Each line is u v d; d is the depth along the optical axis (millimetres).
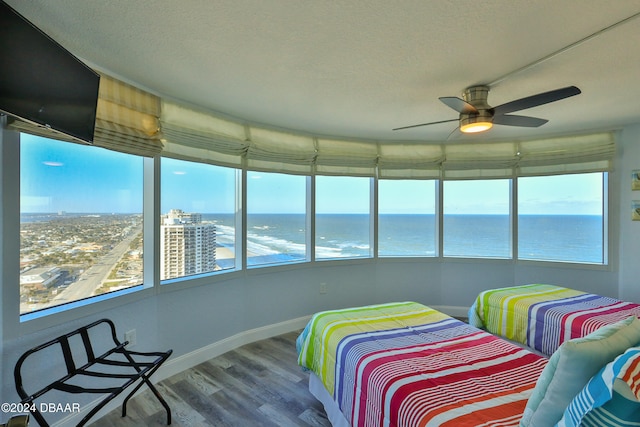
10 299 1656
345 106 2777
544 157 3781
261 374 2607
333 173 3822
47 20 1546
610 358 974
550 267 3783
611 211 3545
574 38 1708
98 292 2156
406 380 1427
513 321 2730
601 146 3543
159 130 2418
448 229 4164
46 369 1799
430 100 2639
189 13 1494
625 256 3479
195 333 2781
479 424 1128
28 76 1341
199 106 2748
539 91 2445
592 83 2314
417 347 1775
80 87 1646
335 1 1406
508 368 1547
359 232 4074
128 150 2232
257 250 3406
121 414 2080
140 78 2193
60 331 1869
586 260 3723
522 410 1213
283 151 3418
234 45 1783
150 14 1503
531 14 1499
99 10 1473
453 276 4109
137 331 2342
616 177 3523
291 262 3609
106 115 2062
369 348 1759
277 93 2475
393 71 2105
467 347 1780
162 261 2570
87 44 1769
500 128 3568
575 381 953
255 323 3328
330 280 3846
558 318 2424
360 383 1579
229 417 2061
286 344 3219
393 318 2238
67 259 1981
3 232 1632
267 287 3420
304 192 3801
